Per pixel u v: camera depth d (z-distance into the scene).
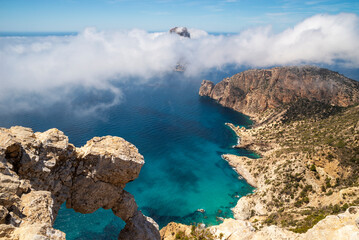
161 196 109.38
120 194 29.28
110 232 79.06
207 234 49.94
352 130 107.94
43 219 16.52
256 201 95.94
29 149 20.58
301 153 108.38
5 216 13.85
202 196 109.94
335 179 83.44
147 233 30.81
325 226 28.44
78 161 25.67
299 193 87.56
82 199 26.02
